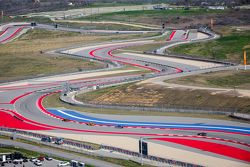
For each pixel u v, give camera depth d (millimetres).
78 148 173625
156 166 149750
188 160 155000
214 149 164500
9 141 187250
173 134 184250
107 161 157250
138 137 183375
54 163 159500
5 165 160250
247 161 152250
